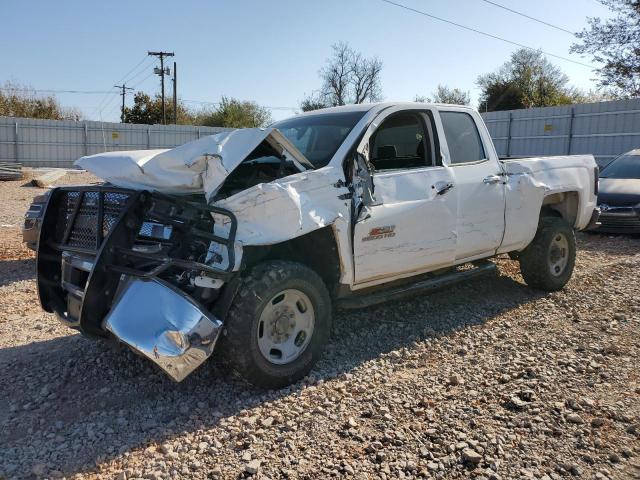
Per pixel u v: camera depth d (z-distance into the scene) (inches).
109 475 122.1
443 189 205.2
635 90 1189.7
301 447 132.1
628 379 168.2
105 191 159.5
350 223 177.0
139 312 141.4
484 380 167.8
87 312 148.4
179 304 142.6
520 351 191.5
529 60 1991.9
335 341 201.0
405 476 121.4
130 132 1537.9
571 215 277.3
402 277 202.8
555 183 256.7
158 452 131.0
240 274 156.8
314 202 167.6
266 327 159.5
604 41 1184.8
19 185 880.3
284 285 158.6
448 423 142.4
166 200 153.7
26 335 209.6
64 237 172.7
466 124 229.3
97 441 135.9
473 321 223.6
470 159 226.1
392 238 189.8
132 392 162.1
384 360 183.9
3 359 185.9
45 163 1461.6
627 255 364.2
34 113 2097.7
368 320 222.7
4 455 129.8
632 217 423.2
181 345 138.9
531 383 164.4
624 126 918.4
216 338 145.8
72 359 184.7
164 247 156.3
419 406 152.3
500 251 238.7
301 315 168.1
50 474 122.3
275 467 124.2
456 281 223.3
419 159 212.1
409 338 204.5
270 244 156.1
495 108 2046.0
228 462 126.6
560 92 1977.1
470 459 126.3
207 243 156.9
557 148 1013.8
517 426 141.3
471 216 217.8
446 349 194.5
